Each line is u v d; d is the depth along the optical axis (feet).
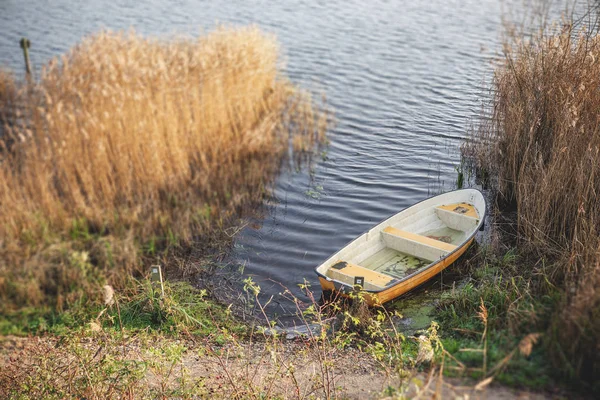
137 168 35.83
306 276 29.76
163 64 37.65
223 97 42.01
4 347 23.77
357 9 87.04
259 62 46.24
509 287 25.66
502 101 38.45
